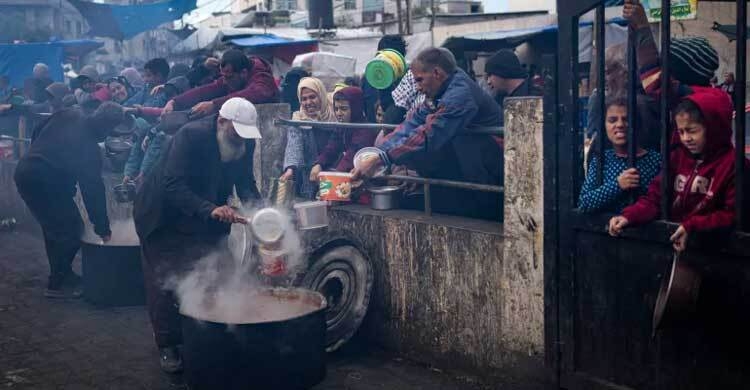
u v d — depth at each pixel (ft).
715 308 9.75
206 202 13.57
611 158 11.19
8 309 19.16
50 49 57.16
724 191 9.52
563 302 11.85
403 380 13.79
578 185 11.62
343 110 17.46
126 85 29.96
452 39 44.98
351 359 15.01
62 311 18.86
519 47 45.06
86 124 19.20
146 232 14.20
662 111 10.04
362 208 16.25
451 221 14.28
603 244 11.21
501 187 13.05
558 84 11.61
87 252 19.15
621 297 11.03
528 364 12.66
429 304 14.34
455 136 14.52
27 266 24.04
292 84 23.61
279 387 12.39
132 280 18.84
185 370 12.98
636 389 10.98
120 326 17.48
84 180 19.24
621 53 12.39
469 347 13.66
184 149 13.61
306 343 12.62
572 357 11.84
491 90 17.85
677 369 10.37
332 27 64.28
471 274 13.44
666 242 10.12
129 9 57.77
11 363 15.15
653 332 9.77
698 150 9.49
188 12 58.90
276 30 66.49
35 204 19.72
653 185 10.41
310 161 18.22
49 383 14.03
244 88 20.48
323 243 15.31
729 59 29.96
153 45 71.41
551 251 11.93
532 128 12.12
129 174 21.76
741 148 9.18
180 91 24.38
